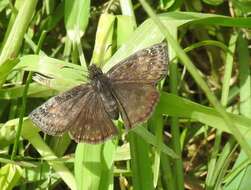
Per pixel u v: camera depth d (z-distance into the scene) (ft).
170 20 0.60
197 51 0.76
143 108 0.50
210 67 0.76
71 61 0.69
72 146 0.67
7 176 0.57
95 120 0.52
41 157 0.63
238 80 0.72
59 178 0.61
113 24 0.64
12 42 0.61
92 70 0.55
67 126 0.51
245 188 0.58
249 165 0.59
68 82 0.59
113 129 0.51
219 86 0.74
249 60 0.72
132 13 0.64
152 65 0.53
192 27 0.69
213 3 0.71
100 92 0.52
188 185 0.68
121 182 0.61
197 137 0.70
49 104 0.52
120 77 0.53
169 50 0.60
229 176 0.59
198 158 0.70
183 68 0.73
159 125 0.57
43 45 0.72
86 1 0.66
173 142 0.61
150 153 0.61
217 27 0.74
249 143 0.56
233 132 0.43
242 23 0.62
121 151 0.60
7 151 0.62
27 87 0.59
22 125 0.60
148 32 0.59
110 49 0.63
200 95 0.73
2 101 0.66
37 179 0.61
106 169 0.56
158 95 0.50
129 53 0.59
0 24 0.71
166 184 0.61
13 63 0.58
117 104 0.52
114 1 0.72
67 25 0.66
